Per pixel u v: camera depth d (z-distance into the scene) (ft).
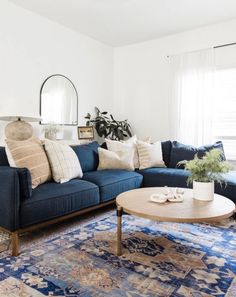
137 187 10.02
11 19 10.04
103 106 14.64
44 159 7.88
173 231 7.48
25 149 7.44
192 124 12.46
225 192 8.45
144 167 11.09
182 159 11.02
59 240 6.75
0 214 6.14
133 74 14.65
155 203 6.21
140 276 5.11
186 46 12.85
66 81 12.37
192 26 12.21
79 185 7.75
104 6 10.27
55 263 5.57
